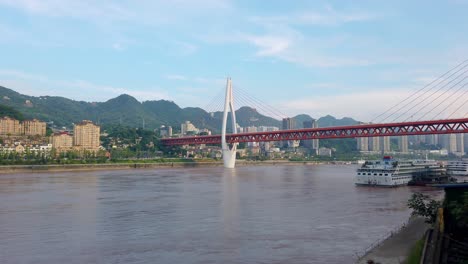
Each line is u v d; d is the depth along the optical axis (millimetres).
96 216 88000
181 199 115312
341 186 156250
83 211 93938
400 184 156625
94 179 184500
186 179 189125
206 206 102375
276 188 148000
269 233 73000
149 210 96000
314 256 59719
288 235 71562
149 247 63969
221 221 83250
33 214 89688
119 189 141000
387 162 162500
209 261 57406
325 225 79750
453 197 62750
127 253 60875
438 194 127188
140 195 124000
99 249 62812
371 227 78062
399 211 95875
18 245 64750
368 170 158875
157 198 117188
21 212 91938
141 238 69250
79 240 67812
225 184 163625
